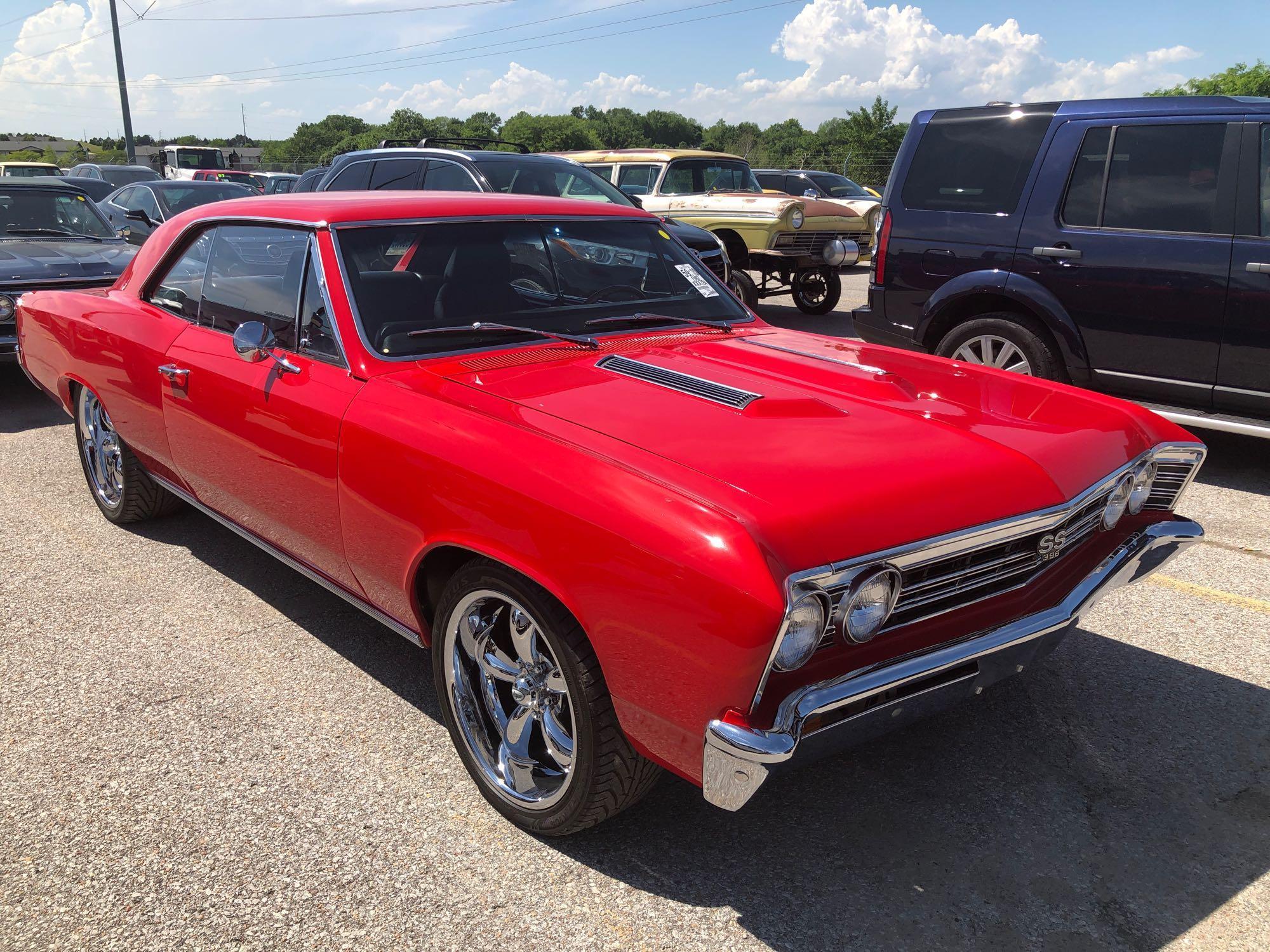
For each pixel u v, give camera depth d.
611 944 2.22
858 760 2.95
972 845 2.56
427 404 2.71
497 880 2.42
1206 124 5.14
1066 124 5.63
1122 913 2.33
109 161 83.38
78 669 3.41
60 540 4.59
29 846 2.52
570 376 2.86
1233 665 3.51
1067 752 2.99
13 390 7.78
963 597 2.35
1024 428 2.66
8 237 8.13
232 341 3.41
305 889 2.38
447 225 3.33
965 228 5.99
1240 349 5.06
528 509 2.30
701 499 2.09
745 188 12.30
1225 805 2.74
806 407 2.62
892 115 63.31
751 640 1.91
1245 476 5.62
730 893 2.38
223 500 3.66
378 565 2.86
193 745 2.97
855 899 2.37
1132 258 5.33
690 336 3.43
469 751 2.71
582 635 2.29
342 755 2.93
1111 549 2.73
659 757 2.18
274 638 3.66
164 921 2.27
